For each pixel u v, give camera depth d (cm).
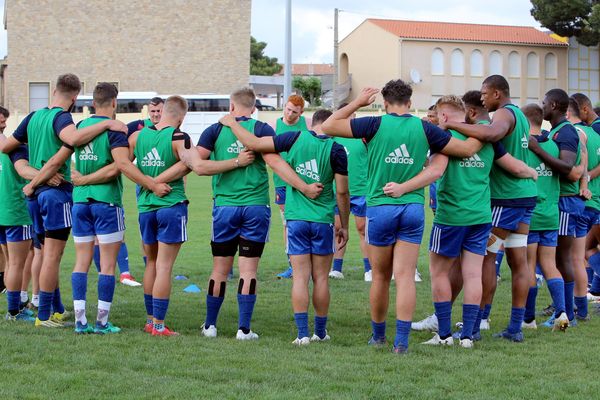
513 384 653
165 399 593
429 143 734
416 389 627
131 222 2036
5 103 5481
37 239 904
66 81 852
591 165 966
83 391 609
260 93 7225
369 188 750
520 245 820
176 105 830
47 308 858
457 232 771
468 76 6247
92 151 811
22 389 610
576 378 673
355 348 772
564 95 904
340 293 1114
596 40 5828
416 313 977
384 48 6259
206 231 1889
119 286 1148
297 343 789
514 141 801
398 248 746
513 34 6394
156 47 5412
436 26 6353
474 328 837
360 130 733
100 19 5366
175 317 938
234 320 927
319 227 788
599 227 1036
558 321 868
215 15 5428
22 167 844
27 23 5319
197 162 798
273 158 788
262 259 1463
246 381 645
